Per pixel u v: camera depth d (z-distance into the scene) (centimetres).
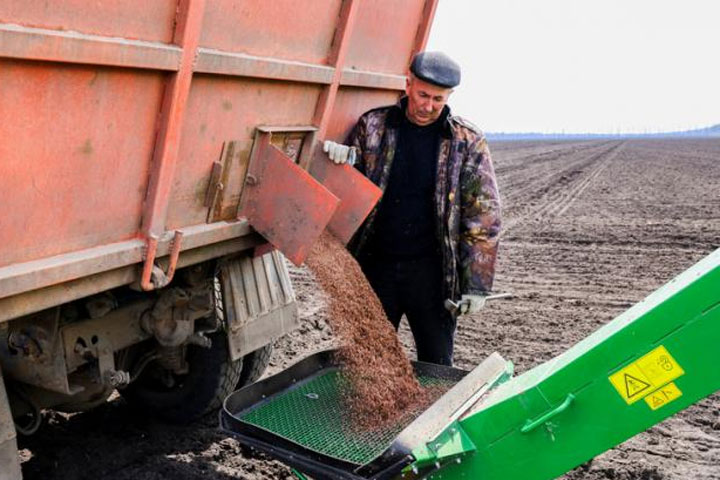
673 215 1616
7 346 363
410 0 500
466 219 444
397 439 296
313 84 422
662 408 271
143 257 336
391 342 424
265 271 470
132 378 452
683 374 265
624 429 277
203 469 442
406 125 441
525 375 313
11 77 256
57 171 285
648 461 483
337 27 429
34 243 286
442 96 421
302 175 385
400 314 476
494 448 299
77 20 271
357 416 371
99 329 391
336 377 411
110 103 297
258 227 399
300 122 425
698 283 259
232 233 393
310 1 397
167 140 324
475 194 438
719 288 257
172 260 350
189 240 362
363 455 335
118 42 285
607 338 275
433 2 526
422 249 455
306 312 778
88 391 417
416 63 420
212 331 457
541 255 1168
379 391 383
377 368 399
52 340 362
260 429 329
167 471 434
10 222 274
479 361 658
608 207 1788
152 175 330
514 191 2209
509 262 1111
